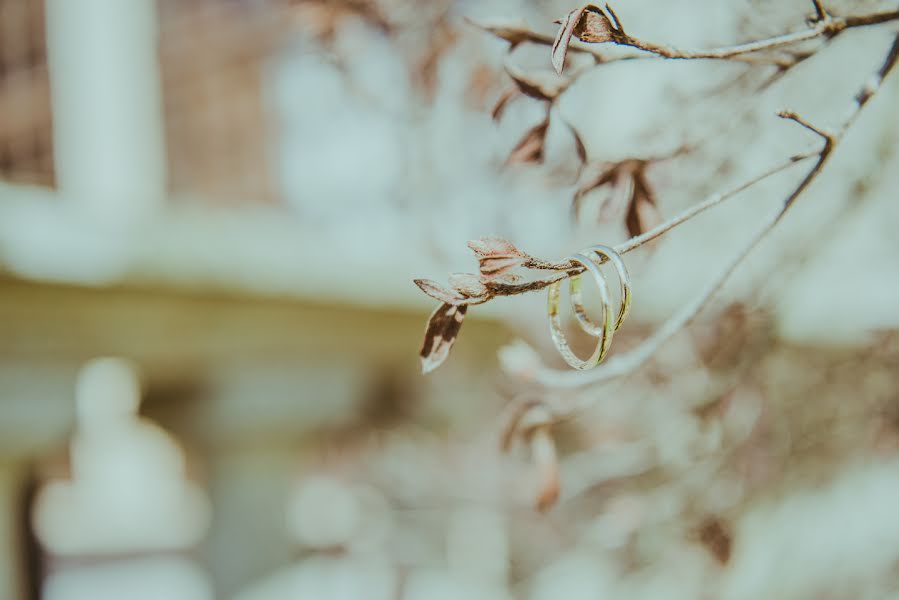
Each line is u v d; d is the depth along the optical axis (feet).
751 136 5.48
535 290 2.72
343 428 15.47
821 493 9.10
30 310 10.47
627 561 8.03
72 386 11.41
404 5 5.90
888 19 3.26
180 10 15.78
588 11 2.80
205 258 12.29
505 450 4.43
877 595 9.06
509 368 4.11
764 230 3.40
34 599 12.27
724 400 6.79
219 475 14.84
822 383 8.11
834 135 3.12
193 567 24.44
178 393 13.01
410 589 15.15
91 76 15.01
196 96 15.71
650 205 3.86
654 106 5.05
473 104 5.92
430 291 2.69
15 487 11.96
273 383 14.10
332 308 13.99
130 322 11.62
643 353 3.75
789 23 4.78
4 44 14.17
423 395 15.20
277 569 15.79
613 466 7.61
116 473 25.32
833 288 8.08
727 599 7.61
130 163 15.37
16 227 10.25
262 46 14.78
